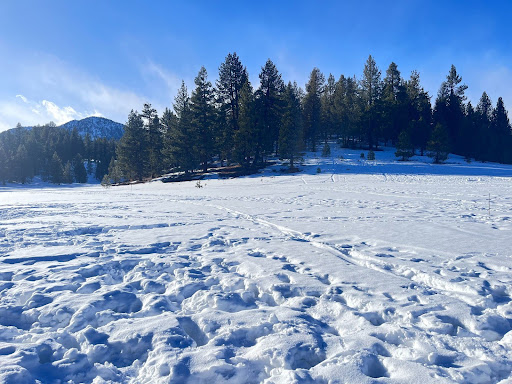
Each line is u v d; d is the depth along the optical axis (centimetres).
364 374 273
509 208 1296
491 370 279
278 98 4869
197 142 4519
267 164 4653
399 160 4803
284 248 725
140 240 826
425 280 513
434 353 298
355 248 711
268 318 387
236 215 1275
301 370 278
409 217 1134
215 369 282
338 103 6125
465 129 5744
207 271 581
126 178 6506
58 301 439
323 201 1694
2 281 530
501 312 387
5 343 331
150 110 5800
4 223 1080
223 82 5116
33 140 9231
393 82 6412
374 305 410
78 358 307
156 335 347
